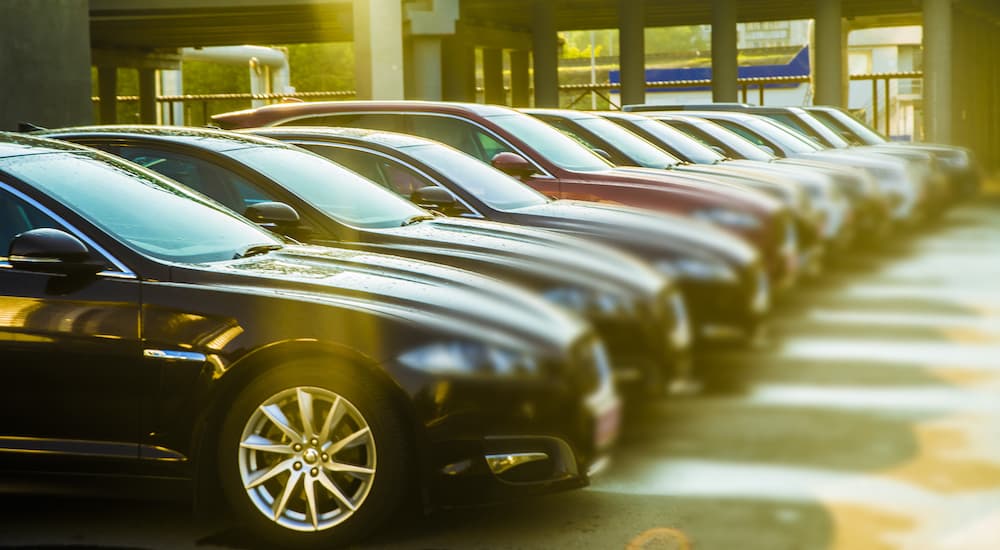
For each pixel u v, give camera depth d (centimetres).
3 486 1034
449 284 1083
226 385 985
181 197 1188
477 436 973
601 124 2595
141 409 1002
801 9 9806
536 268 1416
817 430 1349
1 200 1064
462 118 2192
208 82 19825
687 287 1841
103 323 1004
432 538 1001
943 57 7662
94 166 1162
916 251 3222
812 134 4128
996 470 1177
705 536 992
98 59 11644
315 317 980
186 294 1005
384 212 1499
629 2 8406
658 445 1290
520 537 1001
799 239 2581
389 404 970
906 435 1322
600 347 1110
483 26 10156
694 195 2138
